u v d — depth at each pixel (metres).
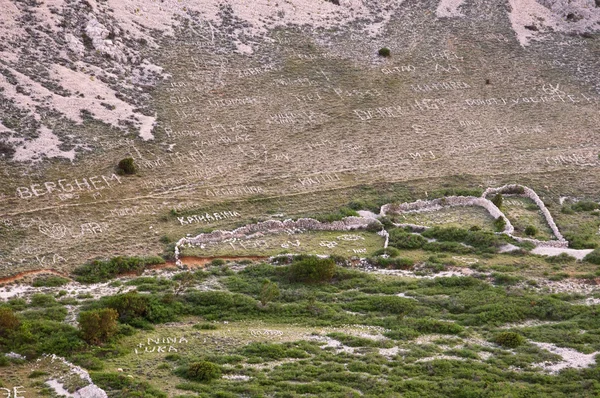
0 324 58.94
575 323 62.94
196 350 58.66
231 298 67.06
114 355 57.53
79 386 52.12
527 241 79.19
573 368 56.03
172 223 82.50
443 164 97.62
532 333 61.41
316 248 78.38
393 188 91.38
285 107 107.75
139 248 77.25
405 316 64.69
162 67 111.62
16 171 88.38
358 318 64.81
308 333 61.91
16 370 54.84
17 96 98.50
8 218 81.00
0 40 106.19
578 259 75.81
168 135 99.00
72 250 76.38
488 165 98.12
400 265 74.81
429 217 85.44
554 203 90.00
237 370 55.25
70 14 113.12
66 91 101.75
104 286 70.50
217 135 100.25
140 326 63.00
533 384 54.00
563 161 100.44
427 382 53.47
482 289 69.62
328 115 106.88
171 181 90.31
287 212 85.56
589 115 112.88
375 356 57.44
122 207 84.69
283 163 95.69
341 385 53.34
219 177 91.81
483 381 53.75
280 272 72.50
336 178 93.12
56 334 59.62
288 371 54.91
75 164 91.06
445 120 108.31
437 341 60.50
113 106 101.69
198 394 51.62
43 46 107.50
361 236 81.38
